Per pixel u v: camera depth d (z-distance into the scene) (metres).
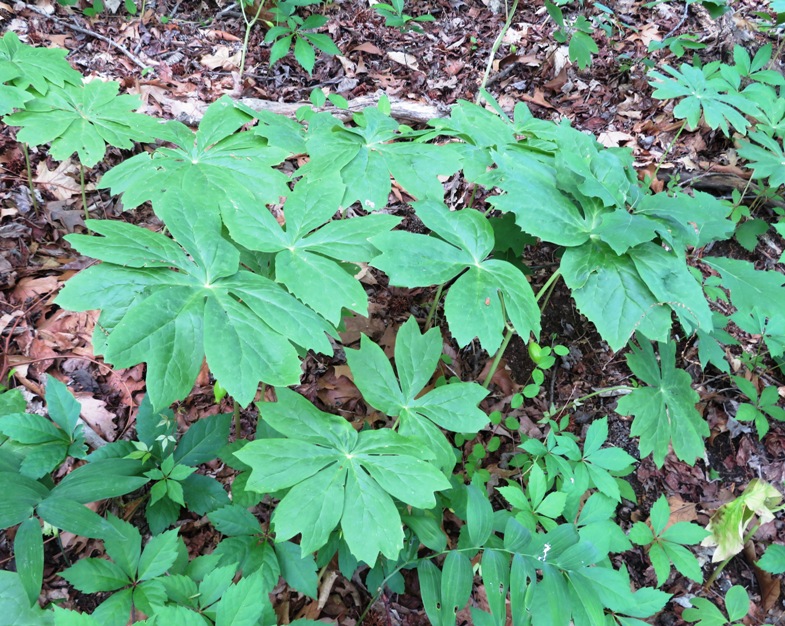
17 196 2.97
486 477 2.34
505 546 1.56
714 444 2.79
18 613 1.37
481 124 2.25
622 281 1.72
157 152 2.01
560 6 4.98
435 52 4.59
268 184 1.96
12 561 1.91
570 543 1.53
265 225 1.67
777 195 3.44
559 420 2.78
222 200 1.75
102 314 1.34
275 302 1.47
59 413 1.77
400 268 1.68
